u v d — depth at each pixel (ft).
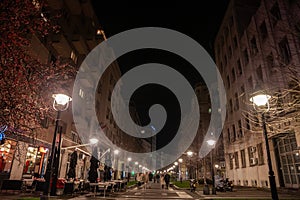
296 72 36.63
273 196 26.43
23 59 31.58
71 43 87.35
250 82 86.94
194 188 67.46
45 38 66.54
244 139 84.94
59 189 45.52
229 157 105.81
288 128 43.52
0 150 47.34
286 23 54.90
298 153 55.26
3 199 34.06
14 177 49.85
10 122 30.68
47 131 63.67
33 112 34.09
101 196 47.78
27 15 30.53
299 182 54.75
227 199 43.42
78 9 88.22
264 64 71.41
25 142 52.75
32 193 44.42
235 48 102.58
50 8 70.54
